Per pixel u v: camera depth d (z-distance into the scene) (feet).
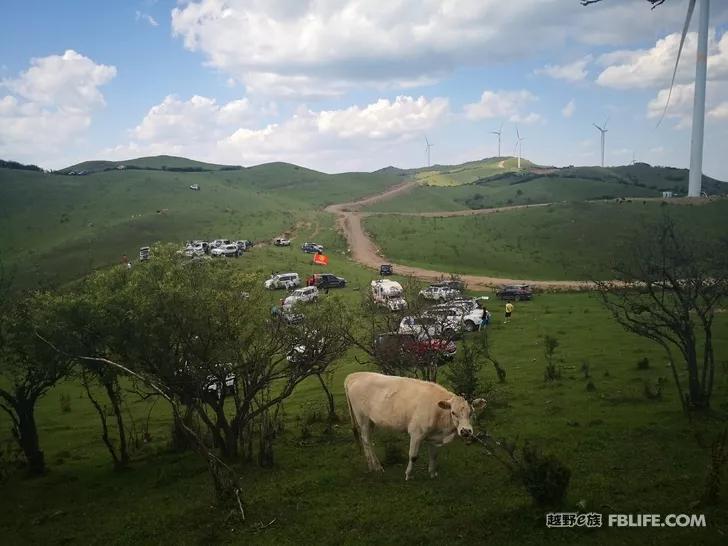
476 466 41.75
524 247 318.24
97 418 82.43
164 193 474.08
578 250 302.66
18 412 55.77
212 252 251.60
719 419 48.78
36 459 56.18
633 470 37.86
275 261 257.14
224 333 49.47
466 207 548.31
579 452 43.09
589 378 72.43
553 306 164.14
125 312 47.52
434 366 65.62
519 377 78.33
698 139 344.28
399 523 32.42
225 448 50.83
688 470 36.99
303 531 32.83
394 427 41.63
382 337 65.67
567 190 596.70
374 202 567.18
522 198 573.74
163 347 48.55
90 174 548.72
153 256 53.47
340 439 55.16
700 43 284.61
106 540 36.11
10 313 54.75
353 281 221.87
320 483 40.75
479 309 129.18
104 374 52.01
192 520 36.50
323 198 599.98
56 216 397.60
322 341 53.78
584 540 27.61
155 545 33.68
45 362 52.70
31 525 41.65
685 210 342.85
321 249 305.53
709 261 52.95
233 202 471.62
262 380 50.78
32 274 216.74
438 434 39.78
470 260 293.02
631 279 57.62
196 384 49.29
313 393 83.92
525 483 31.86
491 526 30.19
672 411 53.16
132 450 62.18
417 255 305.12
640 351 90.43
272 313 52.65
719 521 28.07
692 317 118.32
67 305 48.96
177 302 46.98
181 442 59.21
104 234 330.75
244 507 36.83
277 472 45.62
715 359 79.51
